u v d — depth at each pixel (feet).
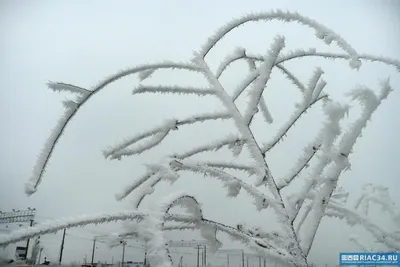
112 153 4.05
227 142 4.08
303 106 4.25
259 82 4.13
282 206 3.66
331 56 4.66
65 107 3.82
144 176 3.80
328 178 3.46
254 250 3.18
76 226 2.54
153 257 2.34
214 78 4.55
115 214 2.72
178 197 3.05
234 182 3.70
